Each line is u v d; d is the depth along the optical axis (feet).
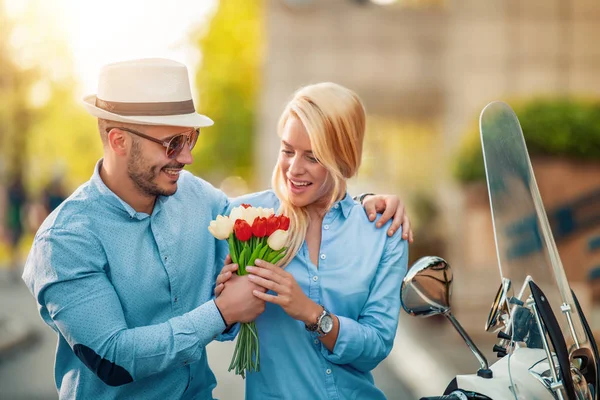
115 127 9.02
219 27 110.63
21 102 87.86
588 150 31.68
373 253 9.91
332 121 9.45
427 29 54.65
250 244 9.28
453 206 39.27
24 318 36.17
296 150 9.57
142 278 9.41
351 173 9.93
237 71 110.22
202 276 10.07
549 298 8.49
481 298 28.91
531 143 32.19
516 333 8.42
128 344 8.71
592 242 31.42
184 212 9.96
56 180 66.33
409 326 33.73
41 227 9.11
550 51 48.29
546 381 8.13
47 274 8.86
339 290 9.73
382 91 55.16
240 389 23.11
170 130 9.03
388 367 26.09
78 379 9.55
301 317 9.09
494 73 48.70
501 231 8.61
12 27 87.15
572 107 33.14
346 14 54.24
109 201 9.25
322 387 9.62
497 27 48.65
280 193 10.02
